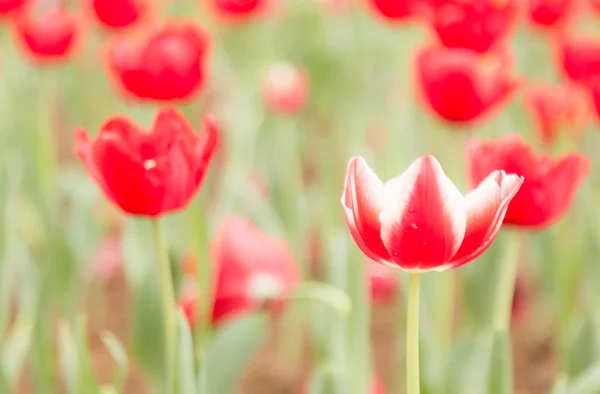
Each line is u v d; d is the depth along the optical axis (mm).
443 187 1438
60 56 2076
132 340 1782
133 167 1523
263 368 2203
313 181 3160
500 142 1590
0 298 1881
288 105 2461
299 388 2107
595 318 1793
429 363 1745
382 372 2186
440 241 1444
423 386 1741
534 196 1592
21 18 2070
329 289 1732
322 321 1852
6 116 2412
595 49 1879
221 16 2391
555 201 1597
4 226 1878
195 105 2947
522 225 1612
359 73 2893
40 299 1868
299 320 2176
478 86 1739
